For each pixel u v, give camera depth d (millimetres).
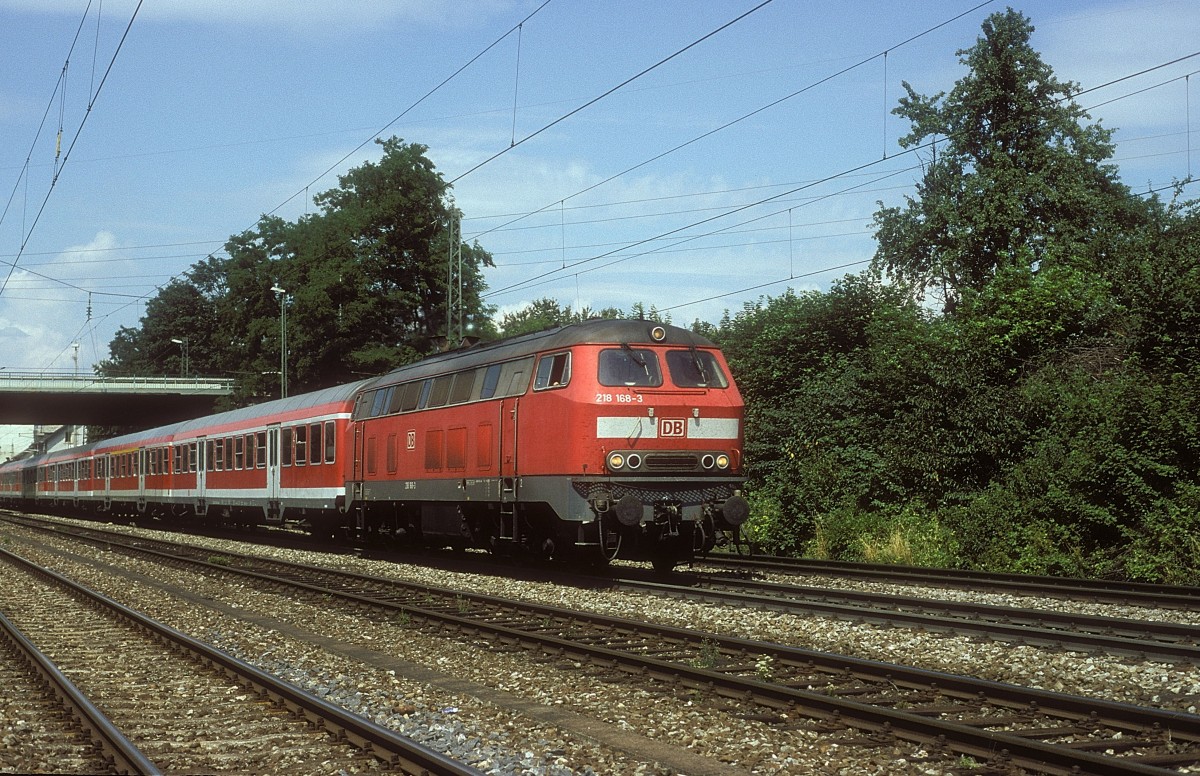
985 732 7215
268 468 31797
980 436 22016
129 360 117438
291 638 13641
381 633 13719
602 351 17578
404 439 23141
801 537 25016
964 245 34438
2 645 12734
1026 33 35875
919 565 20547
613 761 7484
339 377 59281
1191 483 17906
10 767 7426
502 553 21234
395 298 58125
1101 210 35312
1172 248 21469
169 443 41594
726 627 13172
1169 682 9477
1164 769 6457
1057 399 21328
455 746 7887
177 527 41969
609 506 17016
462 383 21031
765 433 27234
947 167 36531
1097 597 15117
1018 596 15836
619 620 12875
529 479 18375
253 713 9055
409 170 59781
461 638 12914
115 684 10594
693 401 17891
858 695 8961
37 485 67250
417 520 23328
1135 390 19047
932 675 9047
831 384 26141
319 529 30422
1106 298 23453
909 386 24078
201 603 17438
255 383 65000
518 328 64375
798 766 7195
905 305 26516
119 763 7488
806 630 12703
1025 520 20016
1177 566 17062
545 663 11180
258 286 70250
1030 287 24109
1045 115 35781
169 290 108000
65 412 78625
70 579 21516
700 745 7859
